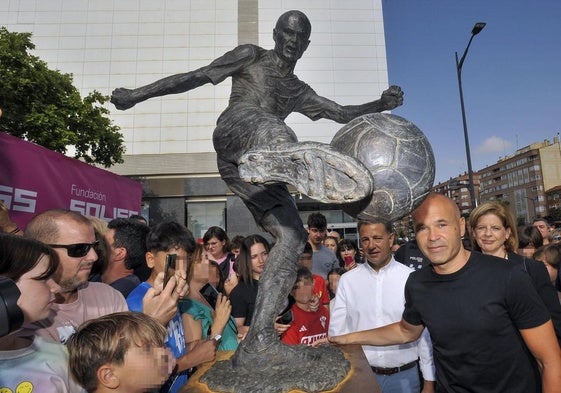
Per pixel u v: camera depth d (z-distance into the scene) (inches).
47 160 184.2
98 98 637.3
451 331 84.4
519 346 81.7
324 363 86.0
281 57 108.3
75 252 82.4
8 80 481.4
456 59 539.2
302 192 65.3
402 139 71.4
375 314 131.1
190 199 824.9
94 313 91.5
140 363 60.7
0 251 55.4
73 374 61.9
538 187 3196.4
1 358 60.4
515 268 82.2
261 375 80.8
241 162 68.7
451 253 83.4
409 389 128.8
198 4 912.9
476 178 3969.0
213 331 115.6
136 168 825.5
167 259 86.5
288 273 94.0
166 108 866.8
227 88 877.8
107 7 904.3
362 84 896.3
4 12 900.0
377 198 70.3
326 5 916.6
